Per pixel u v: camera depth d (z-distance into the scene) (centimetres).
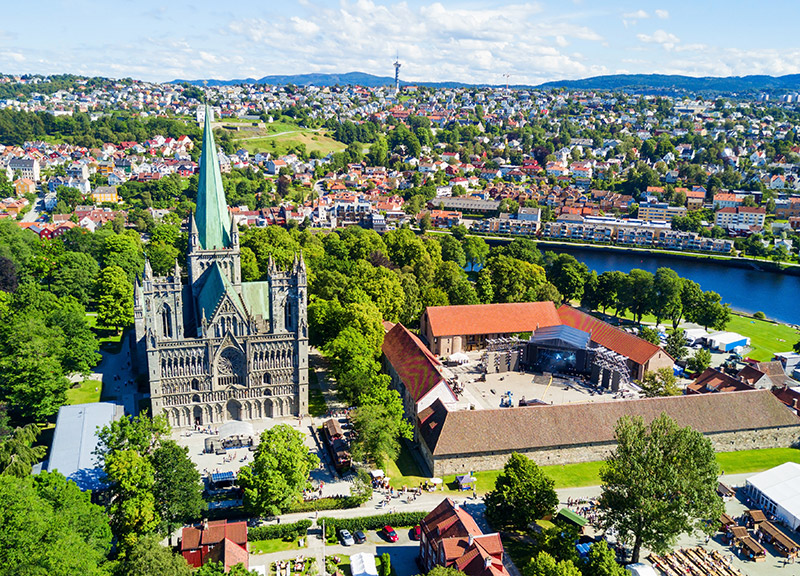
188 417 14338
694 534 10594
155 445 11456
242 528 10162
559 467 13400
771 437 14688
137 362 16175
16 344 14125
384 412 12812
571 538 9744
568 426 13538
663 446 9931
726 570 10262
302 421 14875
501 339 19262
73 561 7475
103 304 19212
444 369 18512
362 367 14438
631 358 18150
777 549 10994
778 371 17825
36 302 17738
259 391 14675
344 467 12756
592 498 12169
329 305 17900
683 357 19375
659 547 9719
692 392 16938
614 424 13788
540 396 16862
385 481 12362
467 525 9919
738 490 12781
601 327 19862
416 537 10969
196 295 14625
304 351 14688
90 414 13325
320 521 11075
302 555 10288
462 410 13450
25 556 7400
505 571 9325
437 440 12888
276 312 14400
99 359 16400
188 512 10381
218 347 14025
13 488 8006
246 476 11025
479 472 13112
